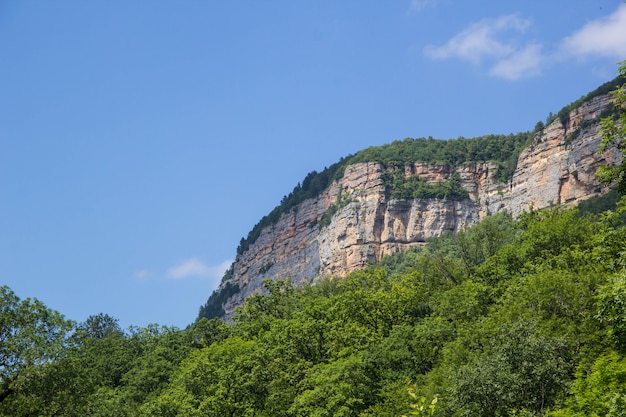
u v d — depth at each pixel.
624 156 34.12
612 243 34.16
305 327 83.31
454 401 45.66
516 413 43.00
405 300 90.31
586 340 52.19
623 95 34.41
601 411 36.50
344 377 66.12
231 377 70.81
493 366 46.03
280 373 74.19
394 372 70.31
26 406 42.88
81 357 47.69
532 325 49.31
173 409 68.62
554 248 85.88
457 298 82.06
